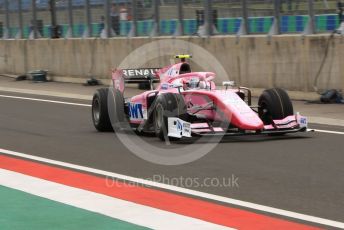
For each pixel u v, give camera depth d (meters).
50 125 38.72
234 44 52.66
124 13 65.25
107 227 16.86
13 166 26.08
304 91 47.47
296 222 17.11
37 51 74.50
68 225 17.11
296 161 25.52
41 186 22.05
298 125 30.58
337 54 45.09
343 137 31.61
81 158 27.52
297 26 49.41
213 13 56.22
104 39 65.19
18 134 35.28
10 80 75.31
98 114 35.03
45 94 59.88
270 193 20.42
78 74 68.88
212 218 17.56
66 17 72.31
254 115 29.22
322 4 47.25
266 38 49.88
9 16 80.94
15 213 18.41
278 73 49.22
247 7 53.12
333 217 17.56
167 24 61.12
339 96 44.69
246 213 18.06
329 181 21.91
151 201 19.66
